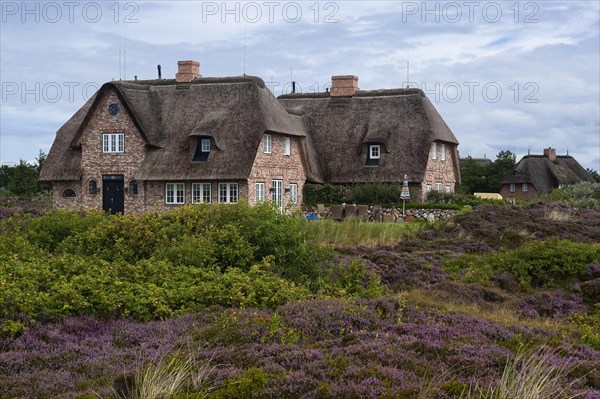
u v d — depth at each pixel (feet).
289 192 161.27
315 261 62.44
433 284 69.10
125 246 60.44
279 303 47.26
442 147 177.27
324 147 174.60
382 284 66.80
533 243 77.30
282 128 156.35
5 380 33.65
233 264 58.18
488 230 94.84
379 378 31.32
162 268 52.01
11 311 42.19
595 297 66.28
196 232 61.98
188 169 149.89
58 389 32.81
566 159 293.02
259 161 150.51
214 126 151.53
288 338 39.37
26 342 39.29
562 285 70.33
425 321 44.14
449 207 147.84
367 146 169.27
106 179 158.10
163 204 154.20
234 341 39.17
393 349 35.60
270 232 61.31
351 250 81.71
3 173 215.92
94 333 41.65
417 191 162.30
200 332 40.14
